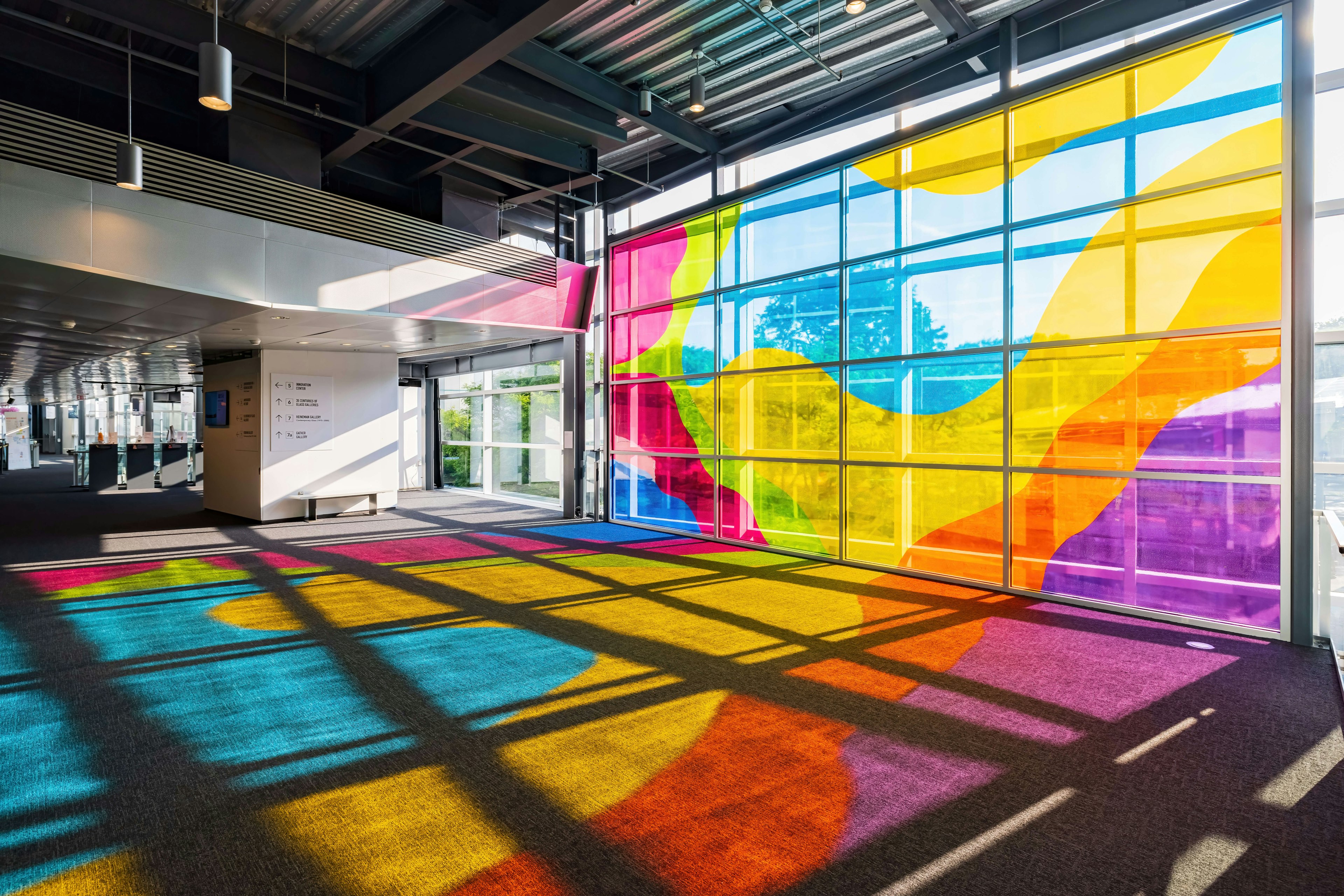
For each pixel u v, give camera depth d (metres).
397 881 2.26
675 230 10.22
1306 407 4.95
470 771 3.02
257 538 9.51
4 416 30.44
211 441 12.41
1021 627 5.39
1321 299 5.73
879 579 7.13
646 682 4.15
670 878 2.28
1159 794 2.87
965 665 4.49
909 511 7.47
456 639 5.00
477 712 3.68
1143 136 5.76
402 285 8.40
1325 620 4.91
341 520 11.38
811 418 8.47
